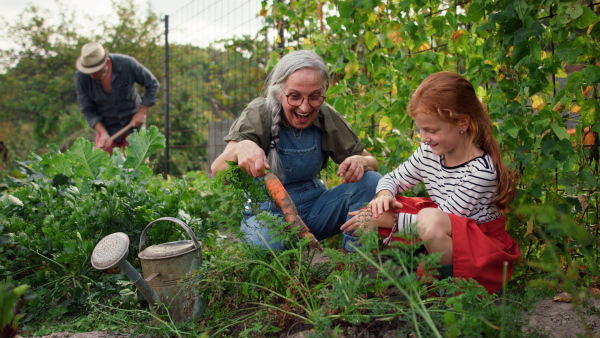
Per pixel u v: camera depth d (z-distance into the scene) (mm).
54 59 14992
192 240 2168
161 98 12648
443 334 1670
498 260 2092
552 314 2111
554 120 2355
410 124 3266
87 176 3346
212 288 2127
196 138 10797
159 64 13484
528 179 2441
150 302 2088
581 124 2393
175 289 2088
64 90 14695
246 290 2080
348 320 1771
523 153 2459
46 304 2520
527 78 2504
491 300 1765
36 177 3598
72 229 2699
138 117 6023
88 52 5523
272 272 2131
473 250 2086
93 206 2736
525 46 2406
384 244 2340
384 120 3408
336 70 3604
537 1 2377
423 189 3102
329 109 2820
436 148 2227
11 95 14836
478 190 2184
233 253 2279
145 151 3592
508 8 2422
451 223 2109
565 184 2334
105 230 2748
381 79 3418
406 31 3207
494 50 2602
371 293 2162
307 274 2385
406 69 3172
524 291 2324
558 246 2389
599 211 2475
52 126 14477
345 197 2689
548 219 1471
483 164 2189
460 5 3008
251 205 2361
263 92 2824
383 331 1853
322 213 2758
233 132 2580
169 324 2051
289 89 2410
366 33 3410
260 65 8078
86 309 2447
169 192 3420
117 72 5770
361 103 3686
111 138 5910
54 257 2623
